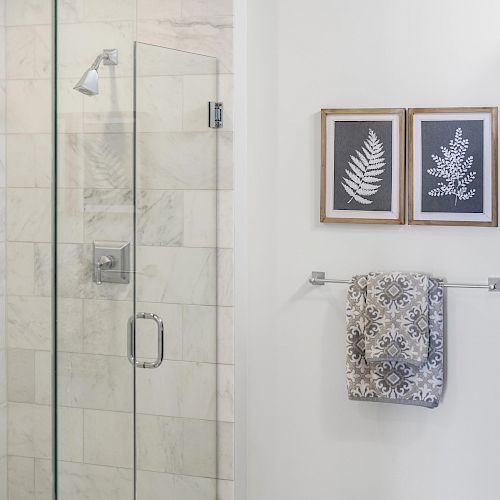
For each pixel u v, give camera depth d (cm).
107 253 180
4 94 212
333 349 251
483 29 234
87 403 175
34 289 203
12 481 202
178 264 220
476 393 240
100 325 178
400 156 239
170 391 218
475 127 234
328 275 249
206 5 242
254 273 256
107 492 182
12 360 203
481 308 238
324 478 254
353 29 243
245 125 252
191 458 233
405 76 240
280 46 248
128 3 184
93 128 175
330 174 245
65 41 165
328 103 246
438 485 245
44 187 205
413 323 229
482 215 235
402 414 246
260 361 257
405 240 243
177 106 214
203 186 234
